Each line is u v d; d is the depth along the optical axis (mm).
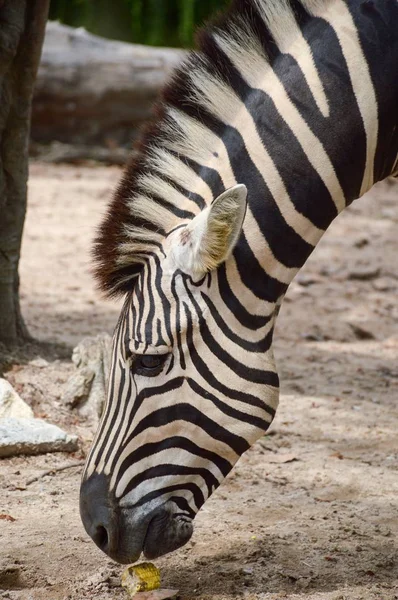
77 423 12062
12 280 13594
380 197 33219
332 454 12148
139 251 7570
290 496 10664
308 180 7723
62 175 32531
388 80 7840
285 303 20844
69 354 14172
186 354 7395
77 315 18312
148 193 7621
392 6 7922
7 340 13578
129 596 8016
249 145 7695
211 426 7457
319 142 7719
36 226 25672
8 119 13047
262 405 7559
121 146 35375
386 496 10773
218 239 7102
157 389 7395
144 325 7398
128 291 7723
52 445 11156
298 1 7926
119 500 7414
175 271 7383
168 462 7441
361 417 13773
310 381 15508
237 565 8719
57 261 22625
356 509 10328
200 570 8602
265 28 7883
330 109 7734
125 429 7426
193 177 7664
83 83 34188
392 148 8188
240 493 10703
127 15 44219
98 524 7414
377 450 12438
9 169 13180
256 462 11773
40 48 13055
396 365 17047
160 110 7883
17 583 8383
